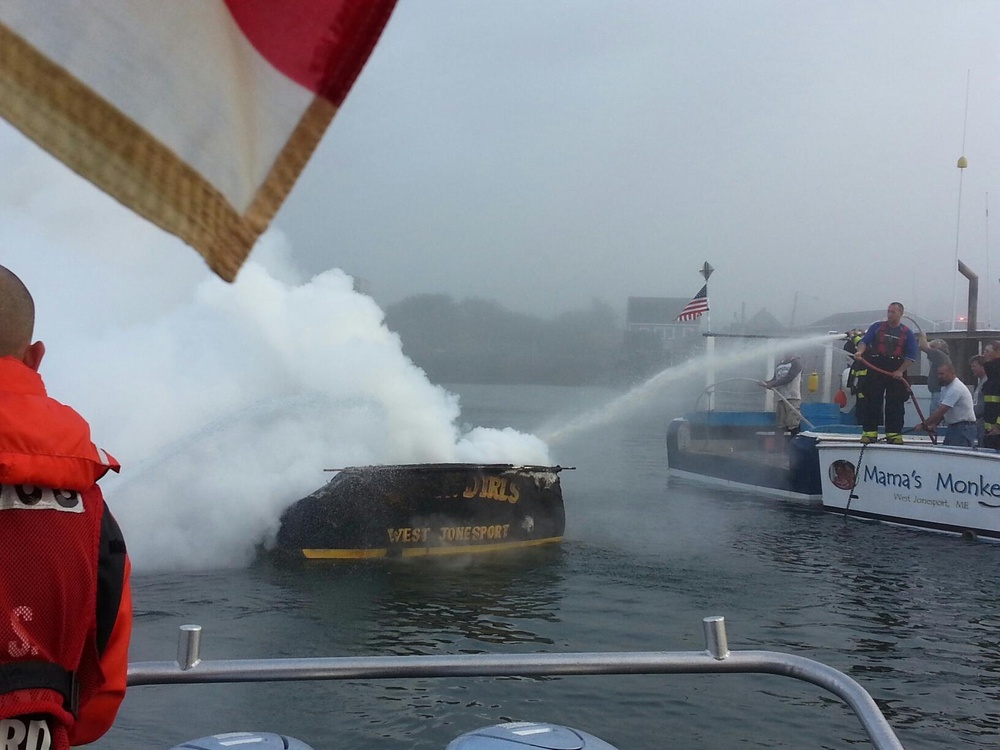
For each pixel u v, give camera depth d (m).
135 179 0.99
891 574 9.10
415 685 5.64
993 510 11.06
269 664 2.14
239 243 1.05
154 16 0.99
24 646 1.36
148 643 6.52
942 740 4.99
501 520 10.22
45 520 1.37
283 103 1.07
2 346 1.46
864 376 12.88
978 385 14.52
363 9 1.06
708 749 4.79
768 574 9.07
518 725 2.25
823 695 5.61
